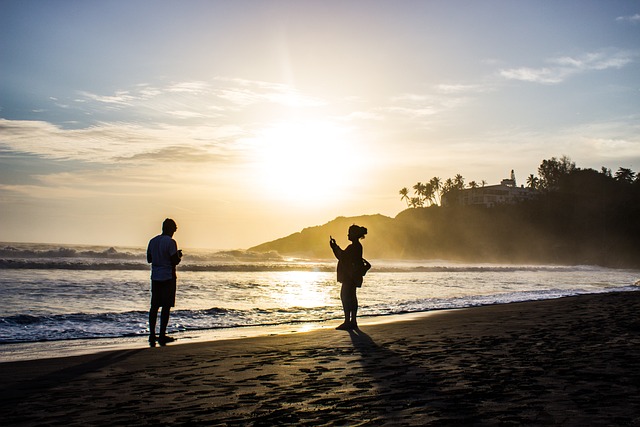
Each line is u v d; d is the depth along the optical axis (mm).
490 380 5102
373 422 3686
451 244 175375
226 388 5035
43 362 6789
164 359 6949
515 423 3551
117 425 3779
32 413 4164
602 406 3990
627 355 6578
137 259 48750
